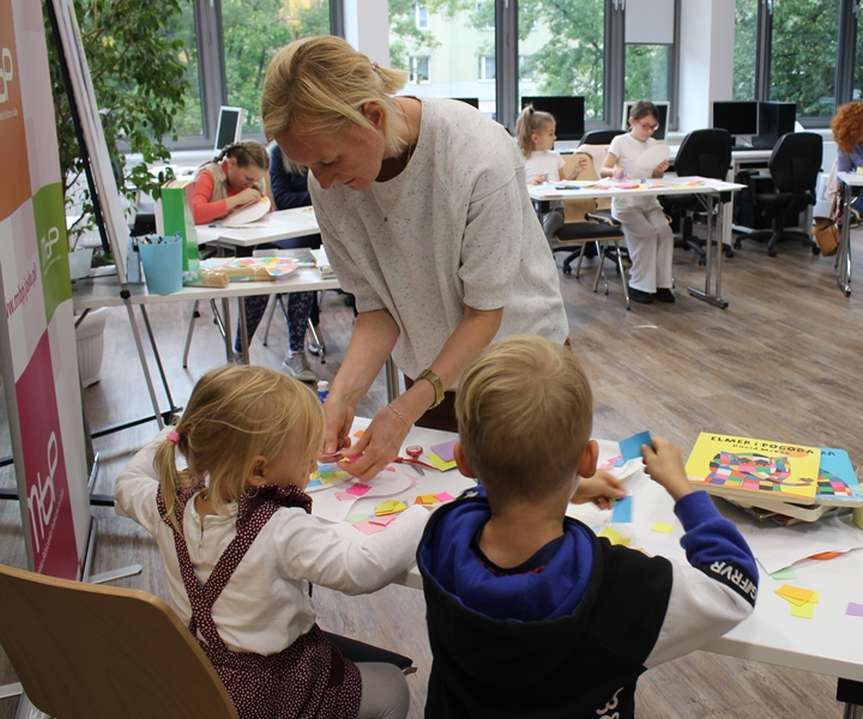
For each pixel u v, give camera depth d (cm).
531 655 100
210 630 133
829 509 148
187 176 634
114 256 297
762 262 720
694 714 215
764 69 939
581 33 877
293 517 134
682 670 230
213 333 533
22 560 279
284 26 791
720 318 561
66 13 273
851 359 472
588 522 146
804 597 125
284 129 141
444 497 158
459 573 108
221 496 135
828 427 381
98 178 288
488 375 108
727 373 455
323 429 144
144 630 112
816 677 227
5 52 200
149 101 375
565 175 658
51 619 117
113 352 498
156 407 327
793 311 572
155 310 585
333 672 143
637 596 103
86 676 123
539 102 824
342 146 141
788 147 726
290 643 138
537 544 109
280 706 134
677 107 924
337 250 179
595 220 640
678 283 659
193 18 766
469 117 160
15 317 197
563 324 183
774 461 156
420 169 158
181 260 311
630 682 108
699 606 104
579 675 102
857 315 558
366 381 179
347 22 795
